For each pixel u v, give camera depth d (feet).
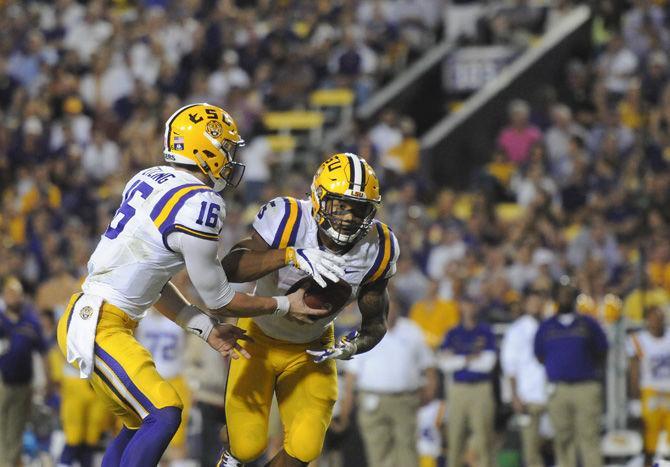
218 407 102.47
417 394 105.81
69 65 180.24
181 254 58.03
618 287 125.18
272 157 158.92
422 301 122.01
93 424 104.58
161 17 184.65
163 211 57.31
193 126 59.36
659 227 133.80
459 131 170.71
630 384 112.78
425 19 188.75
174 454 104.32
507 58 182.60
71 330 58.23
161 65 174.81
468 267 127.54
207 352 102.68
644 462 110.32
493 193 155.33
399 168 158.40
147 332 104.83
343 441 109.91
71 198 156.66
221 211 57.52
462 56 183.42
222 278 57.57
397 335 105.40
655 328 110.42
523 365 108.99
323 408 62.69
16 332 105.60
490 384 107.45
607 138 152.87
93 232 154.71
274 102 175.73
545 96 175.52
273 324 61.93
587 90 172.86
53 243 145.69
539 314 109.29
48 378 108.88
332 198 58.23
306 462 62.28
